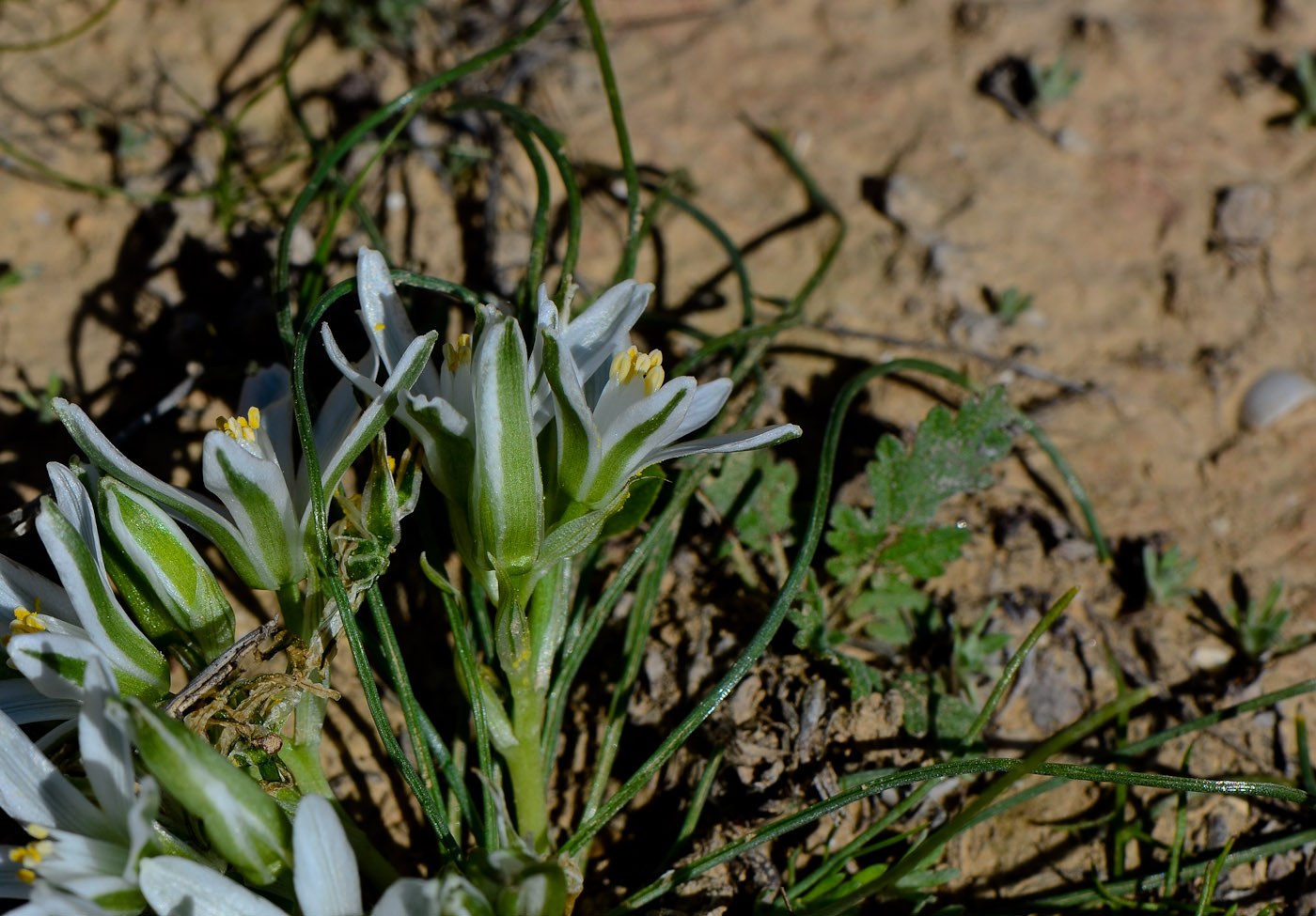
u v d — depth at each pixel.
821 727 0.28
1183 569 0.30
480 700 0.26
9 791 0.25
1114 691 0.29
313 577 0.26
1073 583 0.30
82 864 0.25
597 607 0.28
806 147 0.34
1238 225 0.33
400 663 0.27
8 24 0.34
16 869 0.25
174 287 0.32
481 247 0.32
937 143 0.34
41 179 0.33
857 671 0.28
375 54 0.34
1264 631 0.29
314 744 0.26
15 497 0.30
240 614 0.29
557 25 0.35
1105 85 0.35
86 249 0.32
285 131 0.34
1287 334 0.32
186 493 0.26
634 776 0.27
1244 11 0.37
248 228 0.32
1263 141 0.34
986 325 0.32
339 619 0.27
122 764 0.25
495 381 0.25
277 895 0.26
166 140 0.33
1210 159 0.34
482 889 0.25
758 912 0.27
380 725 0.26
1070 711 0.29
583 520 0.26
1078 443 0.31
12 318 0.32
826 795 0.28
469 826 0.27
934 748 0.28
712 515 0.30
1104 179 0.34
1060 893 0.28
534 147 0.30
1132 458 0.31
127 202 0.33
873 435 0.31
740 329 0.31
